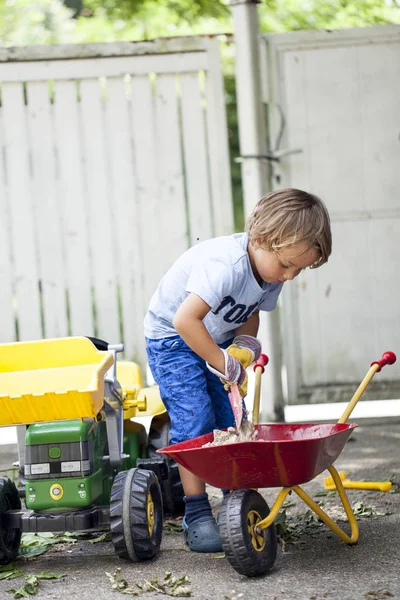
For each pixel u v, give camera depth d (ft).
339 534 16.19
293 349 29.94
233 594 14.19
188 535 16.78
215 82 29.40
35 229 29.66
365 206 29.73
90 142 29.58
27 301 29.78
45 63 29.27
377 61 29.50
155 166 29.66
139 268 29.84
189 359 17.53
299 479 15.11
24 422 15.42
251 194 29.50
